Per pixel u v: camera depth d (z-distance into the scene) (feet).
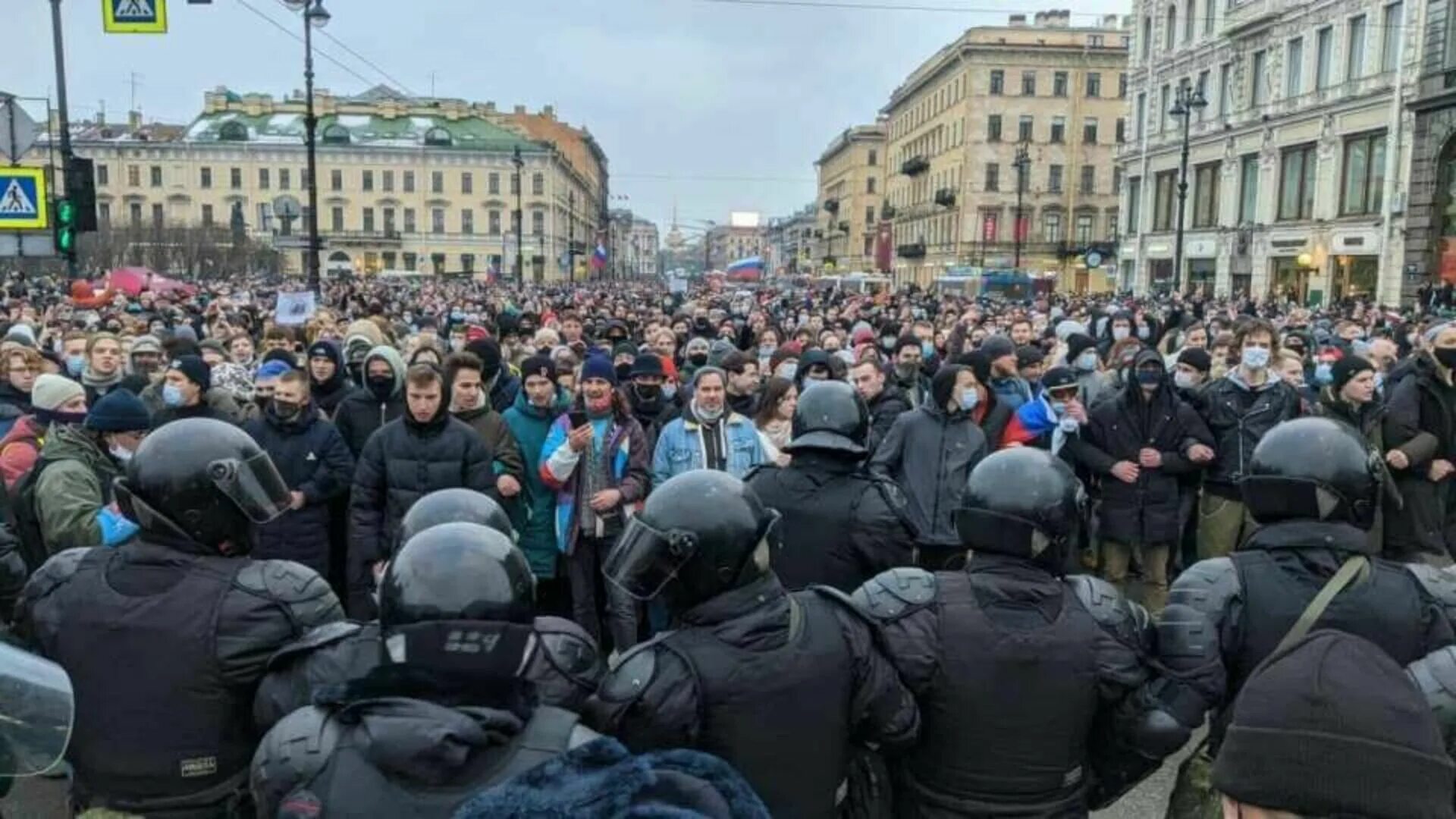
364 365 20.53
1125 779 9.51
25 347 21.31
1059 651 8.45
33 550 14.44
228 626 7.91
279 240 257.96
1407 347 40.09
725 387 19.25
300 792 5.74
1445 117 108.37
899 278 318.86
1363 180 127.24
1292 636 8.64
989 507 8.81
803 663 7.83
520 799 4.42
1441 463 18.88
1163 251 174.50
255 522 8.56
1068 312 77.87
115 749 7.84
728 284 256.73
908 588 8.96
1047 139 247.70
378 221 328.29
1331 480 8.96
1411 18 115.96
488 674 5.88
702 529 7.78
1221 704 9.04
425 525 8.71
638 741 7.63
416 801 5.57
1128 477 20.35
